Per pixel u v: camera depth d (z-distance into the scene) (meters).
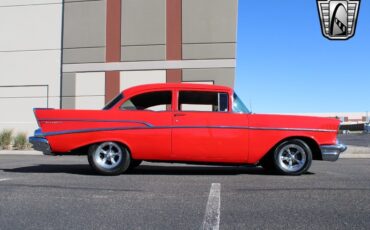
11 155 15.96
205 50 21.91
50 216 4.94
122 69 22.70
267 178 7.87
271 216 4.93
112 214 5.02
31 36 23.92
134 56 22.59
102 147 8.10
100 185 6.93
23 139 20.33
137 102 8.24
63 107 23.25
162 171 9.06
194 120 8.07
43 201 5.69
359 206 5.46
